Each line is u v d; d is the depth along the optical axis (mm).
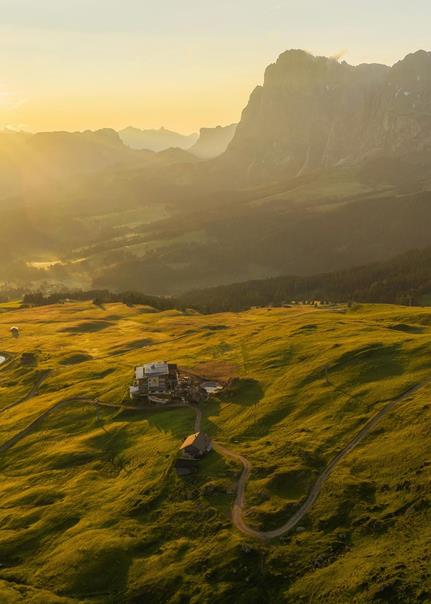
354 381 117188
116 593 70312
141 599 68312
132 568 74000
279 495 82625
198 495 87188
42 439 130500
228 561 70500
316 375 125188
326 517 74938
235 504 82625
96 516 88062
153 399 134500
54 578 75312
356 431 95562
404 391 106062
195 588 67625
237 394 127750
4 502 101562
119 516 86625
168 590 68438
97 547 78688
